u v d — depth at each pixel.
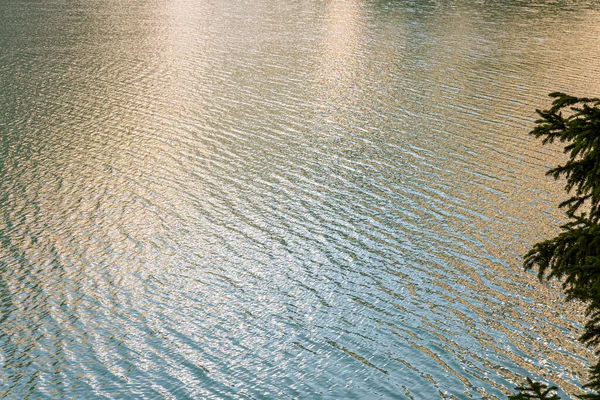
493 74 63.84
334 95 59.41
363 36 79.88
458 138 49.62
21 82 63.88
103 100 59.25
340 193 42.56
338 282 34.31
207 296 33.53
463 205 40.56
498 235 37.44
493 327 30.62
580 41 75.75
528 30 81.19
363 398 27.16
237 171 45.78
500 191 41.84
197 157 47.91
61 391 27.69
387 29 83.19
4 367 28.88
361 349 29.81
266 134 51.44
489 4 98.56
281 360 29.36
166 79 64.81
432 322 31.20
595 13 91.62
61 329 31.25
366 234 38.22
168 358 29.55
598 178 8.88
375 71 65.88
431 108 55.53
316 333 30.92
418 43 75.88
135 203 41.97
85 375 28.56
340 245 37.31
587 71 64.31
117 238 38.34
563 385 26.98
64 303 33.03
